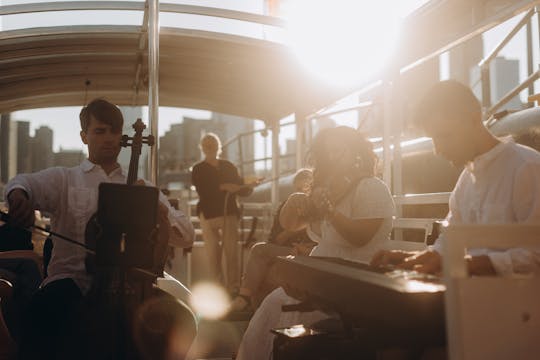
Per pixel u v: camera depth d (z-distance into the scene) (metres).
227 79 6.14
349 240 2.88
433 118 1.98
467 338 1.26
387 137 4.35
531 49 4.65
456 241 1.29
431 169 4.15
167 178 16.20
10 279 3.62
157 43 4.28
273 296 3.03
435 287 1.32
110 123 2.77
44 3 4.56
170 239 2.86
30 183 2.68
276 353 2.01
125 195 1.95
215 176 6.84
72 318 2.41
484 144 1.99
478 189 2.06
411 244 3.28
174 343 2.49
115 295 2.37
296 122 6.90
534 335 1.28
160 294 2.61
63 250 2.73
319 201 2.86
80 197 2.74
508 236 1.33
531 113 3.24
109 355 2.36
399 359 1.70
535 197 1.86
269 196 9.17
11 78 5.76
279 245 5.20
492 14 3.57
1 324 2.79
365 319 1.70
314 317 2.85
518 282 1.29
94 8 4.54
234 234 6.84
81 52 5.28
